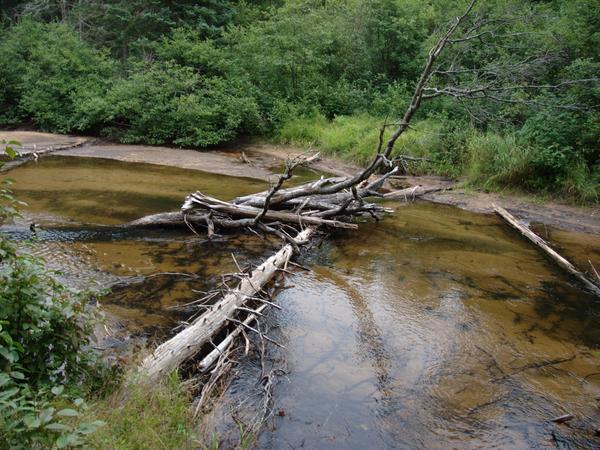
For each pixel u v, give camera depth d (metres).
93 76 17.78
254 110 15.94
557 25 10.61
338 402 4.04
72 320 3.31
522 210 10.00
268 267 6.29
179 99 15.93
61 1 23.08
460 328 5.35
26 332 3.07
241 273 5.85
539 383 4.45
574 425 3.91
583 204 10.14
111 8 20.42
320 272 6.73
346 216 8.83
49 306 3.25
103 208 8.98
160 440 3.07
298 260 7.15
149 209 9.09
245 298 5.31
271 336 5.00
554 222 9.38
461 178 11.99
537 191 10.80
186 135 16.06
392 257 7.42
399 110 15.62
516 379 4.49
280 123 16.59
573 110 10.12
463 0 15.03
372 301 5.91
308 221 8.11
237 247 7.45
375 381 4.35
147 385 3.68
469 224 9.25
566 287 6.58
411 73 17.62
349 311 5.63
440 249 7.84
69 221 8.11
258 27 18.31
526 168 10.80
